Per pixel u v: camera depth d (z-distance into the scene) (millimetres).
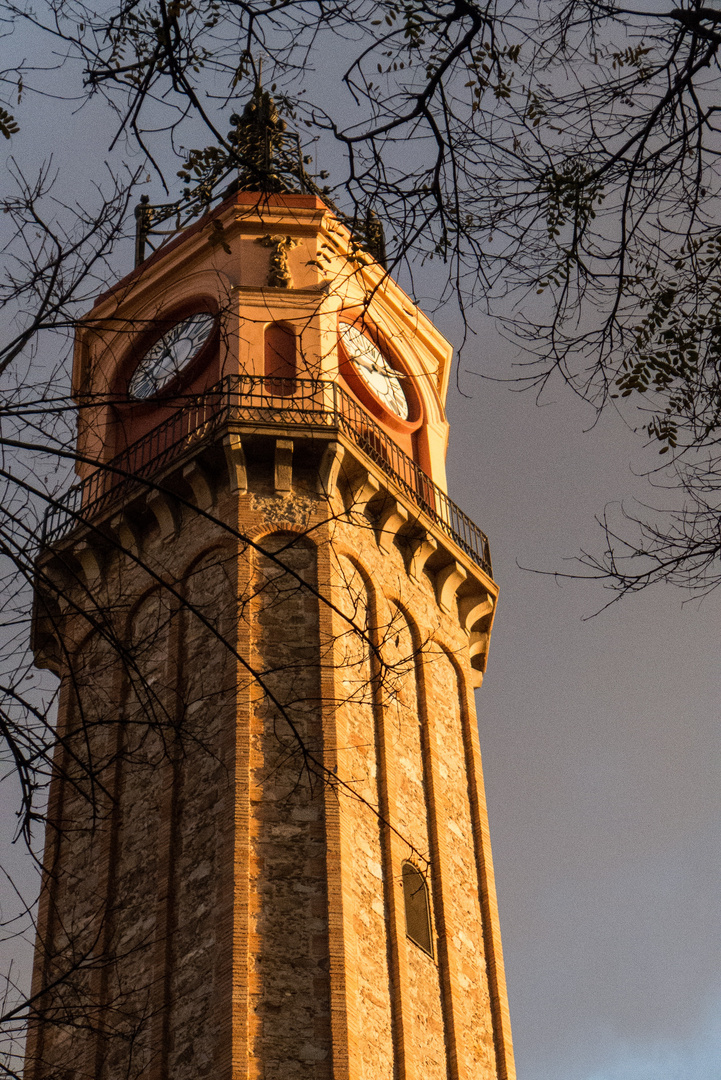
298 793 46625
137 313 59969
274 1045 41344
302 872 44938
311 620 50812
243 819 45562
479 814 53812
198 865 45812
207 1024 42031
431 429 62938
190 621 51531
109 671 52125
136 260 61781
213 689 49219
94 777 19469
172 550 53625
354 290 60594
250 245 59594
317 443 54000
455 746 55062
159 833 47219
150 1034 42625
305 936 43688
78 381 58625
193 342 58094
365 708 51062
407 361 63344
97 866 48094
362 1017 43344
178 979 43688
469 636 59094
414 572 56875
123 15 19859
